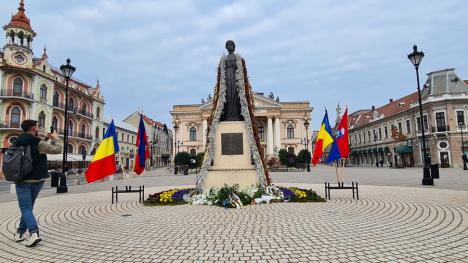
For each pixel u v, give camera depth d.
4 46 35.44
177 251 4.52
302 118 62.41
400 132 46.97
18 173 4.78
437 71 41.16
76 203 10.17
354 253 4.31
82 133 45.84
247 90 10.26
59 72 42.44
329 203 8.65
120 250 4.65
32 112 36.22
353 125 66.00
